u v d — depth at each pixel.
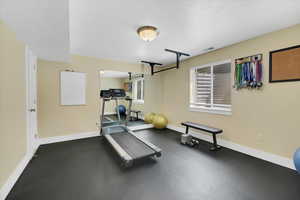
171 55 3.98
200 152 3.06
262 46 2.65
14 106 2.03
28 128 2.60
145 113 6.33
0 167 1.62
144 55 3.97
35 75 3.11
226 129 3.31
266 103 2.63
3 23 1.72
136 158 2.45
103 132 4.14
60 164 2.53
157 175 2.20
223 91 3.50
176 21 2.15
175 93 4.77
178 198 1.71
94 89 4.16
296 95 2.27
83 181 2.04
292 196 1.74
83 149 3.22
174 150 3.18
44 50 2.79
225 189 1.87
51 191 1.82
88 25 2.26
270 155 2.59
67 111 3.80
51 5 1.39
